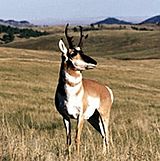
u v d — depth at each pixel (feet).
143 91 273.54
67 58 47.47
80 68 47.44
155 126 79.00
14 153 41.86
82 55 47.47
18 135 51.39
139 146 50.78
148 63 525.75
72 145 50.21
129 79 339.57
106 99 56.08
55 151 46.57
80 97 49.16
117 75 354.33
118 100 195.72
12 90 201.57
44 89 219.00
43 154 43.34
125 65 492.13
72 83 47.96
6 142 46.14
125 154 43.70
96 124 58.18
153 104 187.11
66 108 49.01
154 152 45.83
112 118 111.65
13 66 318.45
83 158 42.73
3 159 41.32
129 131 74.43
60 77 48.70
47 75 304.50
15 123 91.50
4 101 148.46
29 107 136.15
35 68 325.21
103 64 485.97
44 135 64.13
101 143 57.67
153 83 331.98
